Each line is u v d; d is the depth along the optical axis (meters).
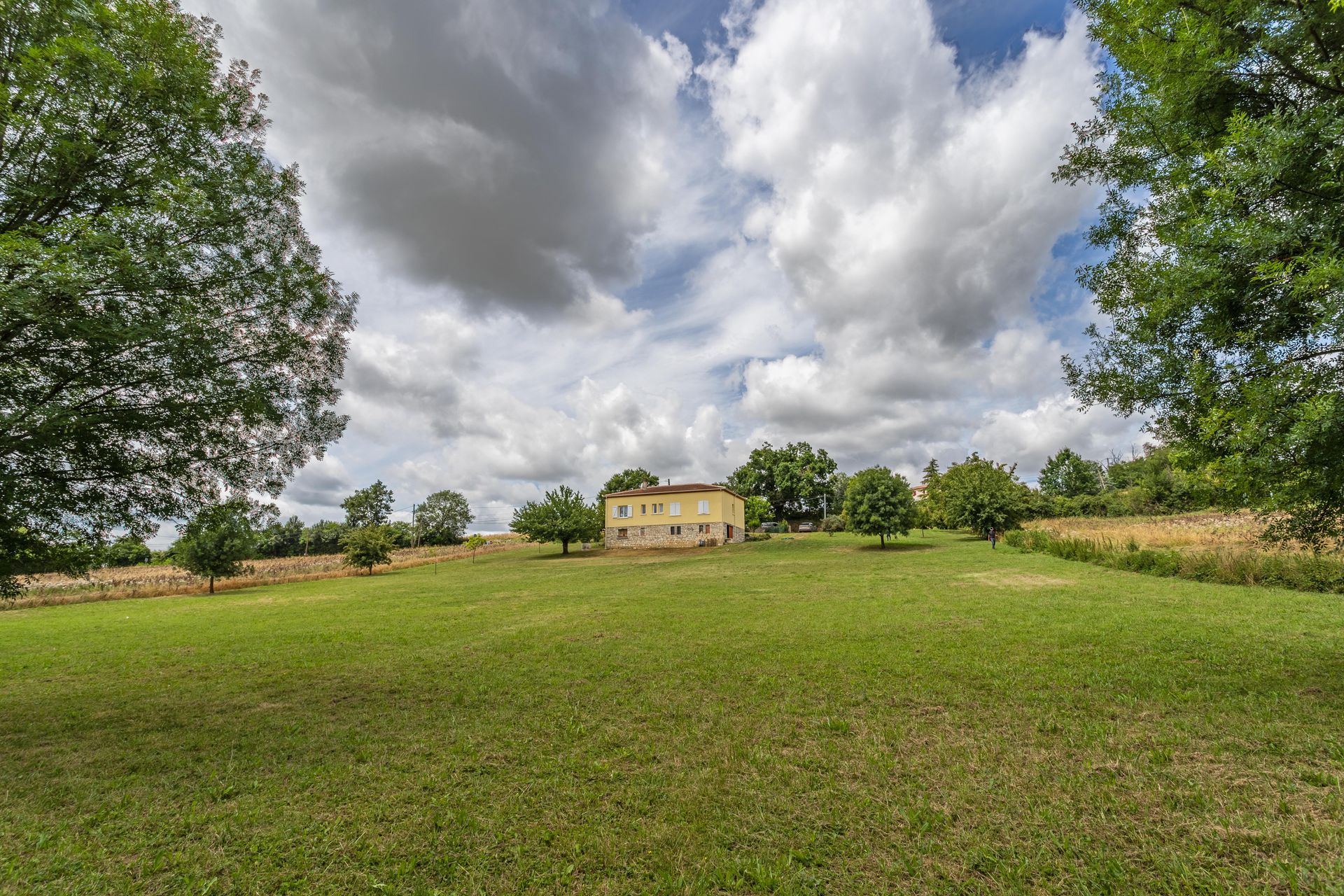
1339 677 6.95
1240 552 18.17
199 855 3.99
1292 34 5.45
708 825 4.20
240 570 32.94
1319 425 4.73
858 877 3.53
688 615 14.86
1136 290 6.72
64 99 6.23
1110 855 3.63
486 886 3.55
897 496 38.47
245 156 7.88
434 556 58.81
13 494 6.40
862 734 5.91
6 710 8.01
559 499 50.62
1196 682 7.05
